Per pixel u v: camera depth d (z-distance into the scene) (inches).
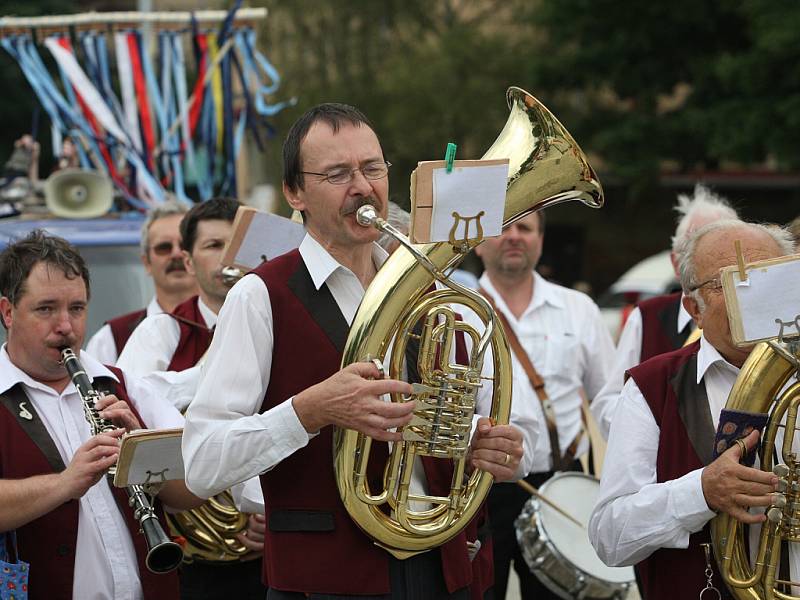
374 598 304.3
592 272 2532.0
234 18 839.7
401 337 292.8
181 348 457.7
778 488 300.4
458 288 293.7
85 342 632.4
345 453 294.5
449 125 2212.1
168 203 541.3
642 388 334.3
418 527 299.7
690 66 1919.3
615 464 330.6
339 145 302.7
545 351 533.6
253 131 856.3
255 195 1127.0
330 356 308.8
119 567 340.2
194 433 301.6
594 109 2103.8
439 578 313.4
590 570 448.5
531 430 361.1
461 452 298.2
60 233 671.8
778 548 307.3
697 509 309.1
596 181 314.3
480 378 300.4
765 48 1659.7
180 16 842.8
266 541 317.4
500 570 499.5
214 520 404.5
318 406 285.3
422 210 278.5
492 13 2468.0
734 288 292.8
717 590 320.8
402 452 297.4
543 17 2049.7
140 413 362.9
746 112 1769.2
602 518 330.0
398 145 2214.6
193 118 837.2
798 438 320.2
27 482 319.6
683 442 326.0
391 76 2256.4
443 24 2502.5
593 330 546.0
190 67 904.3
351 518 303.4
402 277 289.1
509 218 307.3
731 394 310.8
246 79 848.9
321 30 2369.6
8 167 828.0
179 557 313.7
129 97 842.2
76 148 831.1
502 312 540.1
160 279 531.2
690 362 335.3
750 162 1812.3
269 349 310.2
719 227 332.8
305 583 304.3
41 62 844.6
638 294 1547.7
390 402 287.6
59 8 2092.8
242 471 293.7
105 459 319.0
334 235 307.3
